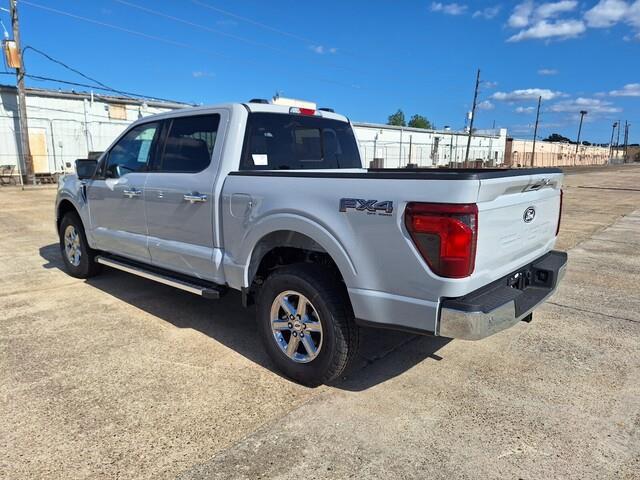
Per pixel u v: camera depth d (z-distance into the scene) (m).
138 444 2.68
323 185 3.10
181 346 4.01
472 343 4.14
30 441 2.69
